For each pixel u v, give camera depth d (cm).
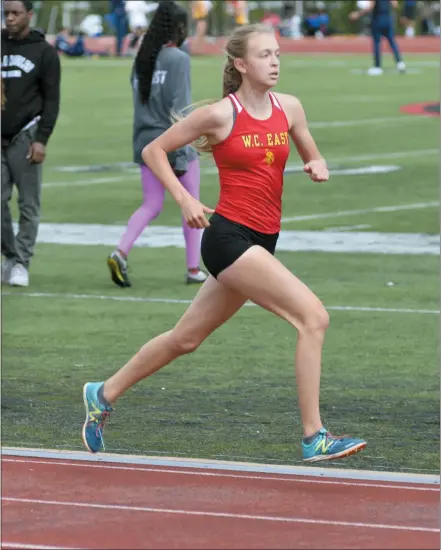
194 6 12850
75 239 3544
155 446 1712
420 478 1498
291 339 2400
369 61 11462
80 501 1388
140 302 2730
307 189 4462
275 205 1510
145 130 2775
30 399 1958
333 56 12412
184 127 1495
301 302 1478
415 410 1900
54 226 3759
